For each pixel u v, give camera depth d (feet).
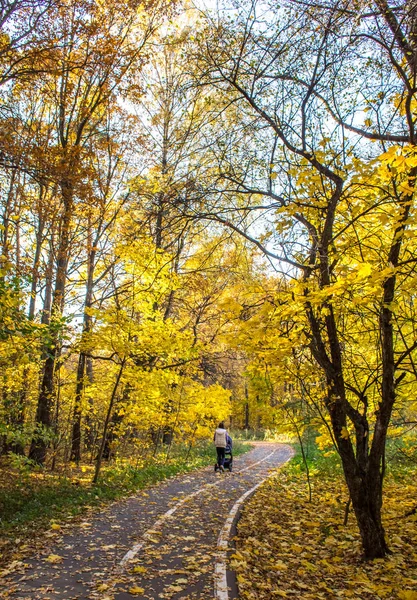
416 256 18.97
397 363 18.60
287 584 15.40
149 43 48.65
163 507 27.12
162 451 59.00
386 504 26.45
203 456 63.16
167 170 32.86
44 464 41.32
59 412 44.96
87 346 33.42
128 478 36.06
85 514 24.35
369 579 16.02
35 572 15.11
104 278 56.95
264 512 27.07
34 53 34.19
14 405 31.14
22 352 24.61
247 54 22.85
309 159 19.17
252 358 23.08
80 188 39.06
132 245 36.35
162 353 36.81
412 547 19.51
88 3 39.24
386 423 18.93
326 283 17.69
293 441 104.32
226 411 53.83
